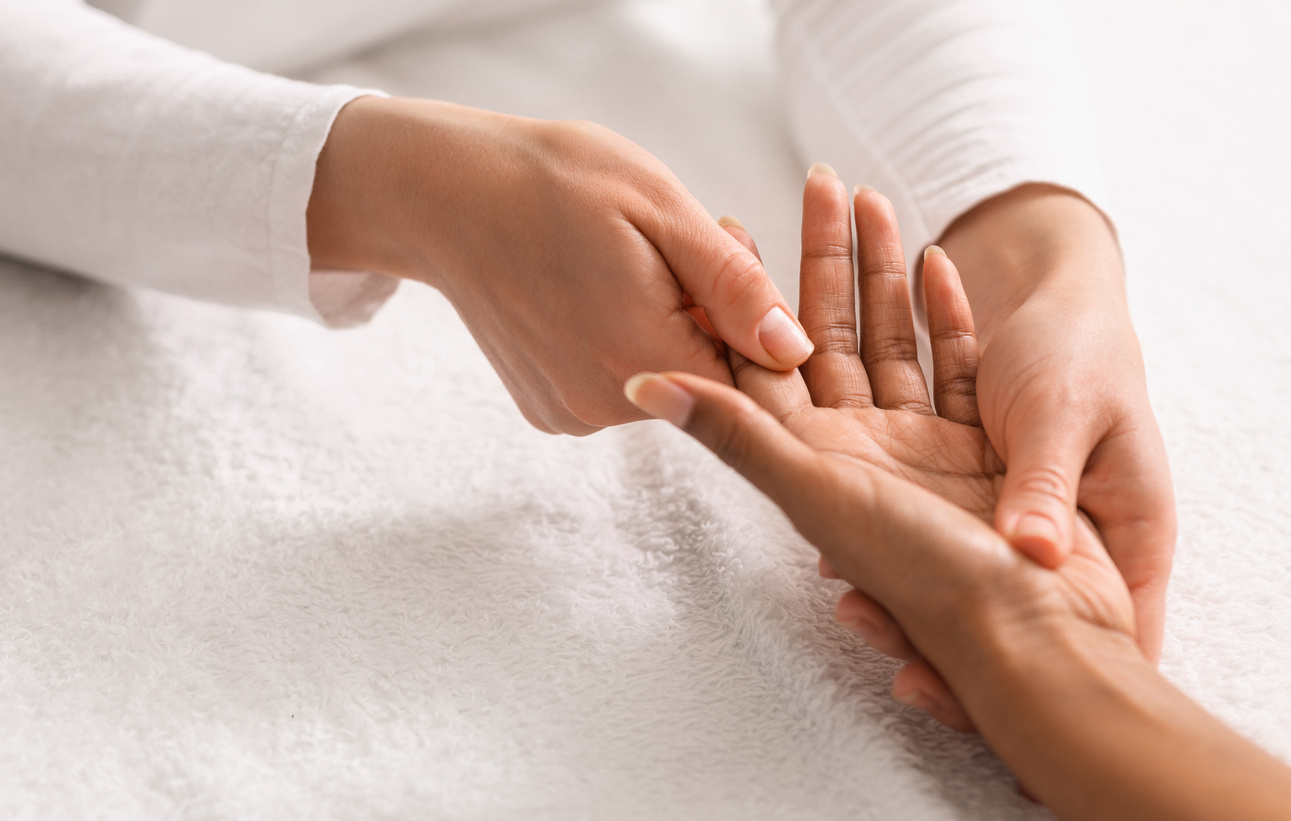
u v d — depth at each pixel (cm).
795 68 87
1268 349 76
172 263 75
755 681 66
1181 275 80
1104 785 59
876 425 66
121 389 76
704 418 61
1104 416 65
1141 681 60
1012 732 60
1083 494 65
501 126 70
